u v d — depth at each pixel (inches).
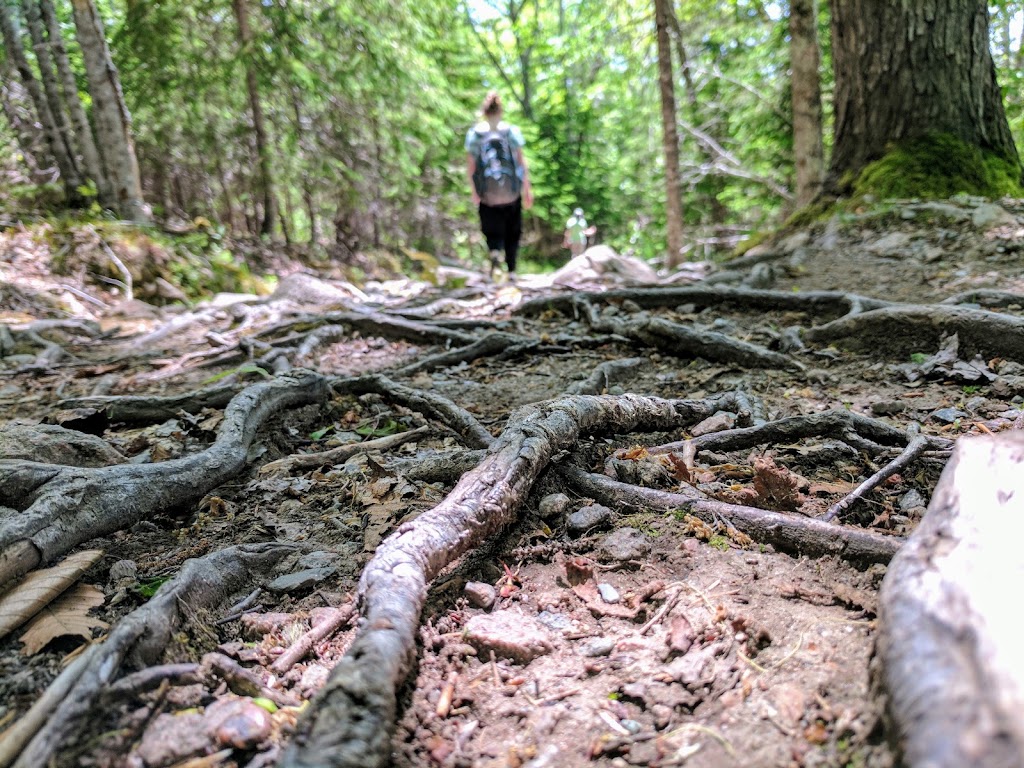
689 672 62.1
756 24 635.5
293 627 71.4
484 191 332.5
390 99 625.3
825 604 69.2
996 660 39.6
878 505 91.0
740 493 91.7
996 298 183.9
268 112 643.5
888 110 317.1
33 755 51.6
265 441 128.0
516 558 83.0
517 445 91.4
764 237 331.9
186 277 413.4
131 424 141.5
